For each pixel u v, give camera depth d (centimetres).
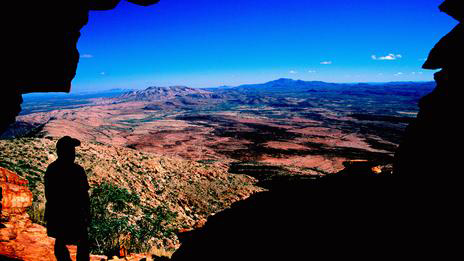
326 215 500
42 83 486
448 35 455
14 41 404
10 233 471
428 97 476
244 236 515
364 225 422
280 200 650
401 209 417
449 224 316
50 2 439
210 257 477
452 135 370
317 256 386
